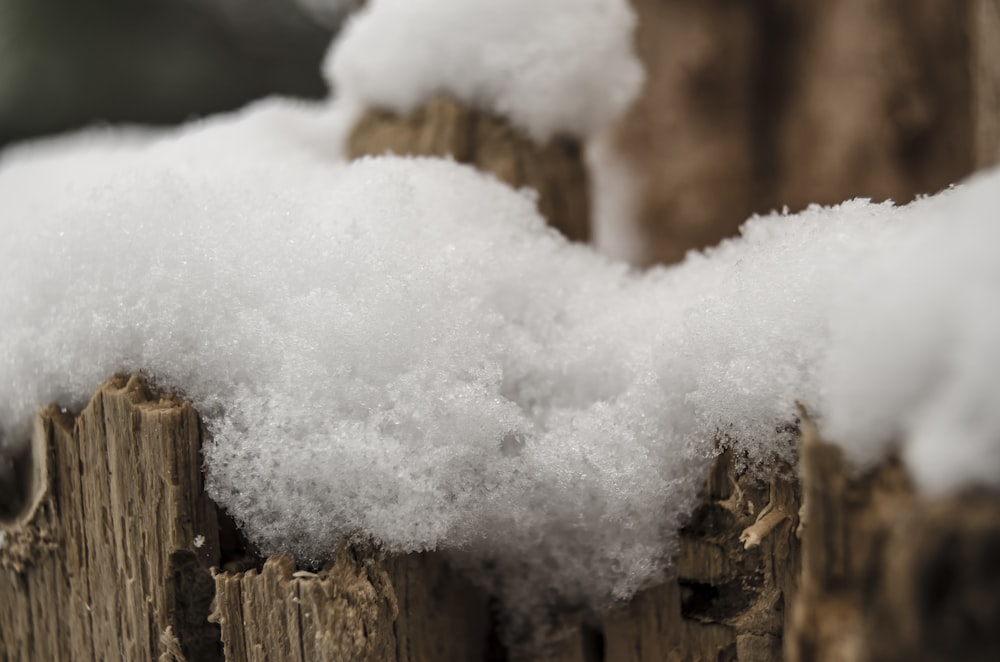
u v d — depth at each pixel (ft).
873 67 2.09
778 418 1.53
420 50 1.69
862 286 1.48
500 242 1.63
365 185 1.61
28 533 1.61
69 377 1.59
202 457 1.56
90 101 4.09
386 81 1.70
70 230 1.60
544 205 1.70
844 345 1.47
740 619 1.58
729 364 1.54
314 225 1.59
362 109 1.74
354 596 1.54
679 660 1.60
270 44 4.74
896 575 1.44
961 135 2.05
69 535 1.60
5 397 1.61
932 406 1.44
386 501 1.54
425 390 1.55
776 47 2.31
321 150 1.76
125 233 1.59
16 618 1.64
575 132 1.72
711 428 1.56
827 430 1.47
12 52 3.96
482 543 1.59
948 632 1.43
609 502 1.57
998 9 1.81
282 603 1.54
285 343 1.55
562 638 1.63
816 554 1.47
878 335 1.45
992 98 1.82
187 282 1.57
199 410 1.56
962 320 1.43
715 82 2.31
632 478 1.56
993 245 1.44
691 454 1.57
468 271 1.59
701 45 2.28
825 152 2.20
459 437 1.55
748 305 1.54
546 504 1.58
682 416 1.57
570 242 1.71
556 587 1.62
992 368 1.42
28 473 1.63
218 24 4.49
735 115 2.33
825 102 2.19
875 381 1.45
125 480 1.57
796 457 1.54
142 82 4.16
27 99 4.02
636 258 2.36
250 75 4.57
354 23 1.76
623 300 1.64
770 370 1.53
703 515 1.58
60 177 1.75
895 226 1.52
